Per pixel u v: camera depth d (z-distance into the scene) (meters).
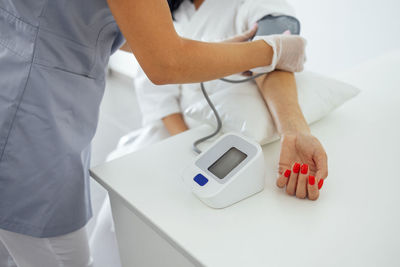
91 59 0.64
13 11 0.59
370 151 0.70
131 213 0.66
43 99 0.60
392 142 0.73
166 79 0.55
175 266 0.63
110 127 2.20
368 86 0.99
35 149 0.62
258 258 0.48
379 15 1.34
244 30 0.99
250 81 0.84
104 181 0.64
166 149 0.74
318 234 0.51
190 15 1.05
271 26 0.89
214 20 1.02
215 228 0.53
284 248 0.49
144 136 1.15
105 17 0.62
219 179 0.57
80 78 0.64
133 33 0.50
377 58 1.18
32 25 0.58
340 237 0.51
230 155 0.61
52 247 0.71
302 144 0.63
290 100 0.73
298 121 0.69
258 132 0.72
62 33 0.59
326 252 0.48
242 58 0.64
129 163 0.70
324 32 1.52
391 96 0.92
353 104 0.90
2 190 0.63
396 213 0.54
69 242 0.71
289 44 0.74
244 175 0.57
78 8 0.58
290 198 0.59
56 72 0.60
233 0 0.98
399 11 1.28
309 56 1.61
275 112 0.72
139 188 0.62
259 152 0.58
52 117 0.61
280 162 0.63
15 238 0.71
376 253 0.48
